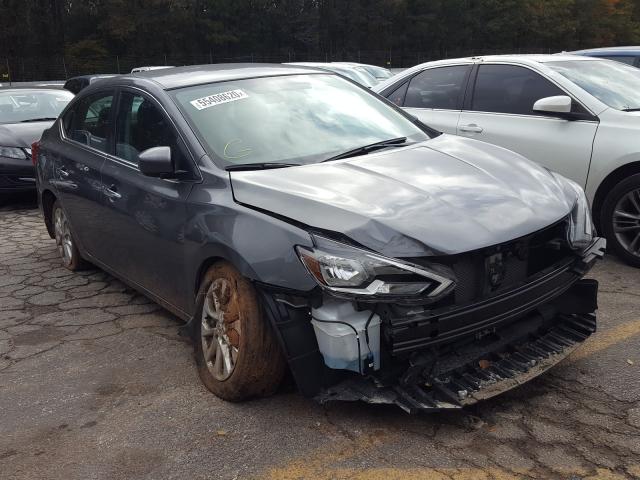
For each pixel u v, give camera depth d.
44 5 44.72
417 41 54.44
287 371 3.18
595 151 5.03
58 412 3.28
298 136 3.71
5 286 5.33
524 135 5.48
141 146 4.01
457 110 6.09
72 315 4.62
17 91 9.80
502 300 2.84
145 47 46.38
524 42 57.94
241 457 2.80
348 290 2.62
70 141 5.15
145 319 4.48
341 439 2.87
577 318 3.43
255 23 49.59
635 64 8.34
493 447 2.76
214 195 3.27
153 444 2.94
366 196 2.97
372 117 4.14
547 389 3.20
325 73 4.54
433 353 2.78
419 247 2.67
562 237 3.16
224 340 3.21
